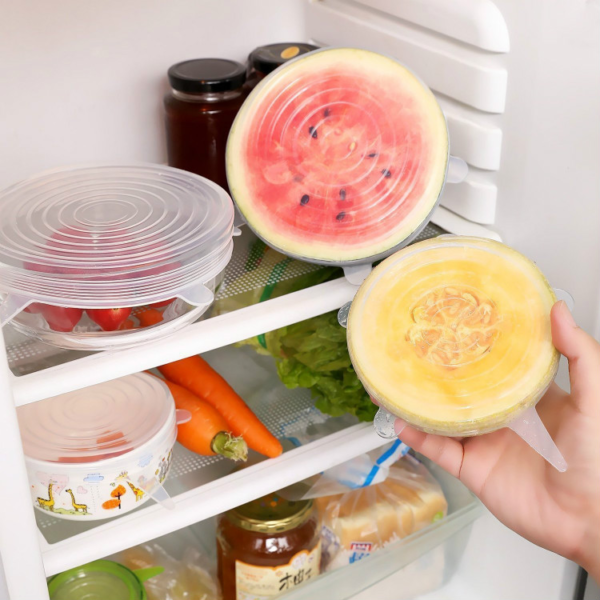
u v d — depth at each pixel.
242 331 0.65
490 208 0.78
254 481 0.74
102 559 0.82
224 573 0.84
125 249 0.61
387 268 0.63
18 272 0.59
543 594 0.89
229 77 0.81
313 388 0.83
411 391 0.56
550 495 0.66
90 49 0.84
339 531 0.87
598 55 0.63
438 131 0.69
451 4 0.73
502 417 0.55
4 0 0.77
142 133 0.91
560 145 0.69
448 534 0.89
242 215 0.70
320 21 0.93
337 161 0.70
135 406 0.72
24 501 0.58
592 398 0.62
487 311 0.60
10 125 0.83
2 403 0.54
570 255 0.72
